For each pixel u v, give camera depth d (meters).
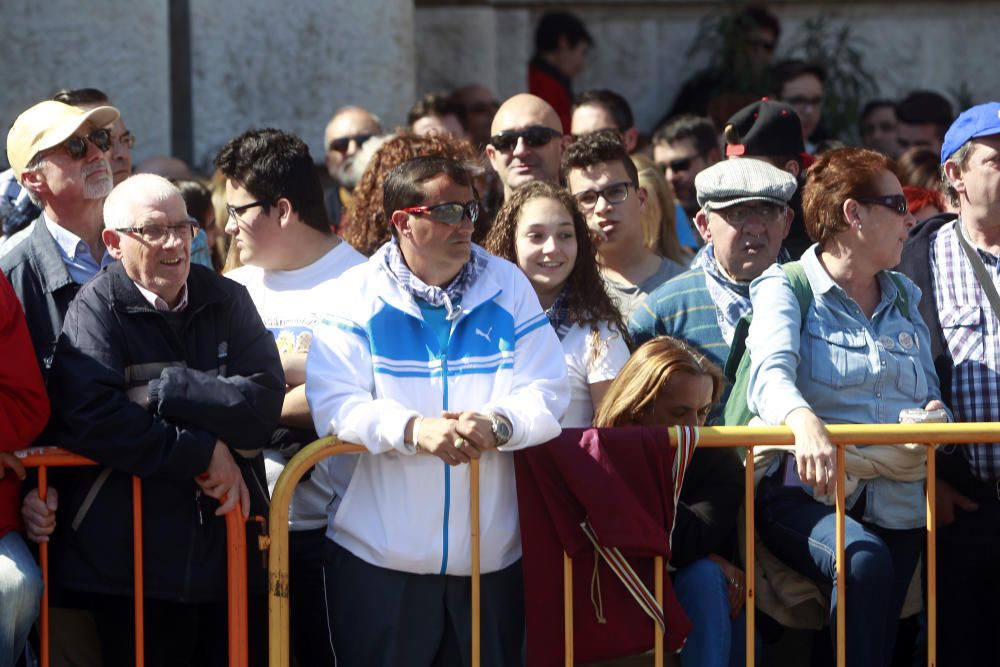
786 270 11.10
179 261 9.92
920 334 11.14
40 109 11.24
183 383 9.70
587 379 11.26
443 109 17.92
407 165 10.23
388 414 9.73
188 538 9.98
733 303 12.05
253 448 10.01
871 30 22.23
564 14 21.16
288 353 11.33
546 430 9.84
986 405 11.42
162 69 17.53
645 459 10.09
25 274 10.88
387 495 9.99
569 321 11.39
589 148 13.12
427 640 10.12
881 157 11.03
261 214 11.48
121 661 10.28
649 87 22.16
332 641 10.27
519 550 10.27
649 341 10.86
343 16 18.41
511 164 14.55
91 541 9.91
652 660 10.51
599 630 10.05
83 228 11.31
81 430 9.61
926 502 10.76
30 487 10.08
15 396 9.62
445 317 10.13
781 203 12.02
